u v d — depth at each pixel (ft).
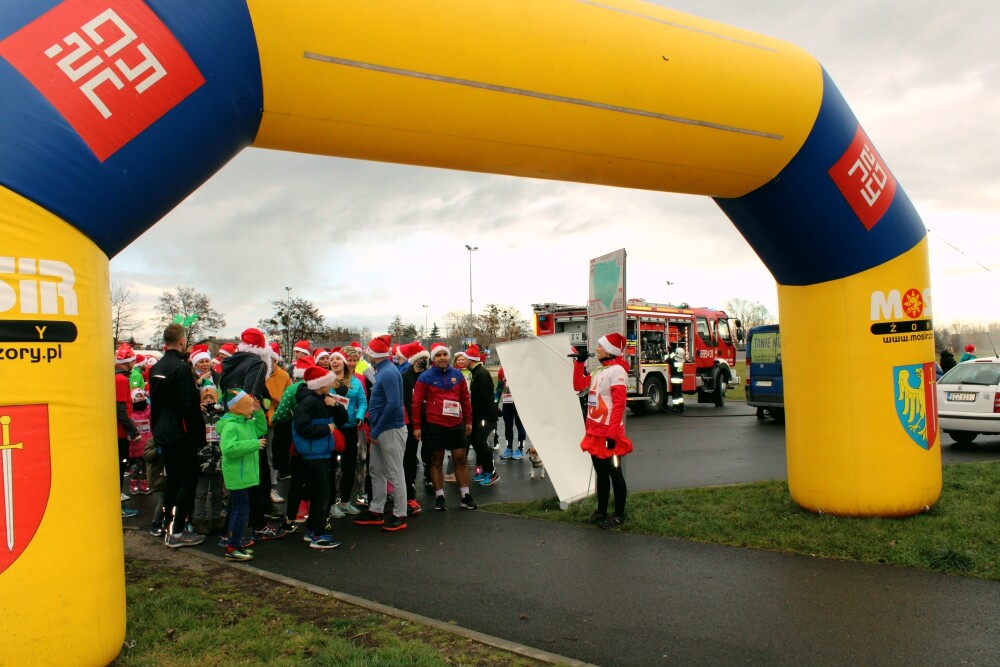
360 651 12.48
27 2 11.43
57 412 11.21
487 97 15.61
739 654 12.72
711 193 20.75
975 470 27.73
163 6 12.26
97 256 12.25
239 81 13.35
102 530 11.84
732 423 52.29
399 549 20.42
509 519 23.79
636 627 14.11
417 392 25.44
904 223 21.40
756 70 18.75
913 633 13.34
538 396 26.11
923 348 21.42
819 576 16.72
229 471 19.17
